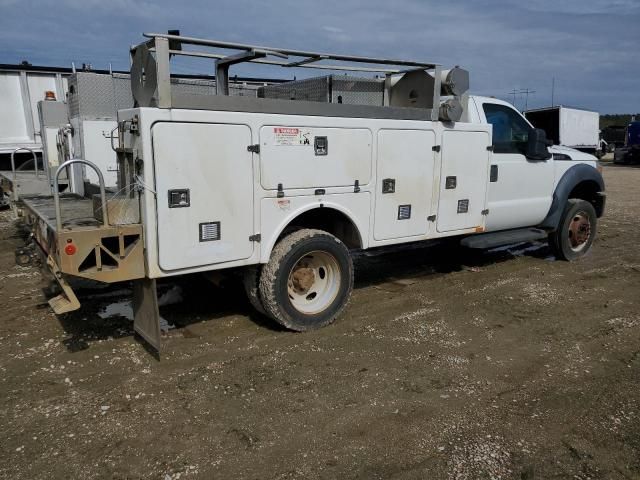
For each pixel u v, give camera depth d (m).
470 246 6.17
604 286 6.23
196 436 3.18
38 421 3.33
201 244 4.09
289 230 4.82
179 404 3.53
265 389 3.73
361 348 4.42
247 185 4.23
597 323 5.03
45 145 8.19
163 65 3.76
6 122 11.53
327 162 4.66
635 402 3.60
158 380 3.86
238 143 4.14
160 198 3.86
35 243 4.98
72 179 6.81
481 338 4.66
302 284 4.75
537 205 6.86
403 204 5.29
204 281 5.93
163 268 3.96
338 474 2.85
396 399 3.61
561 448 3.08
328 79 5.43
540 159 6.80
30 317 5.09
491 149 5.99
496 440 3.15
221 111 4.05
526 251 8.16
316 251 4.71
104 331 4.76
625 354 4.36
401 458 2.98
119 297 5.72
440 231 5.69
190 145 3.93
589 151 25.88
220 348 4.41
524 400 3.61
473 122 5.98
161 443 3.11
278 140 4.34
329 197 4.73
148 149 3.77
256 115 4.20
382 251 8.09
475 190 5.93
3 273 6.60
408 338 4.64
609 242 8.91
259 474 2.85
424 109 5.32
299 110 4.47
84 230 3.71
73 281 6.16
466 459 2.97
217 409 3.47
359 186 4.91
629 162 30.81
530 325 4.97
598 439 3.18
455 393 3.70
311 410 3.47
